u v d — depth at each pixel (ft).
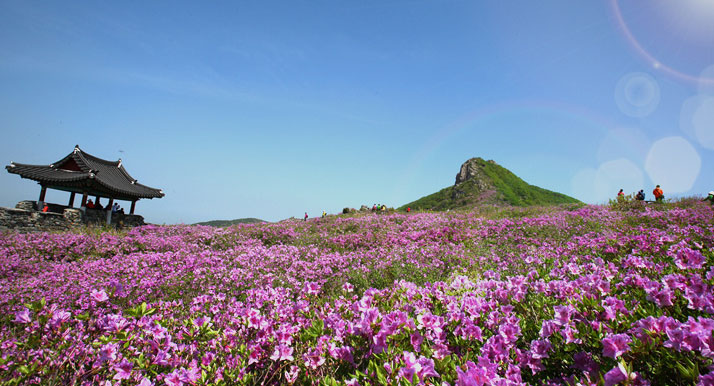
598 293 9.45
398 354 8.07
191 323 10.79
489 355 8.18
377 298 11.66
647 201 65.46
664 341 6.36
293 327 10.35
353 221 62.85
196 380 8.05
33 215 62.59
